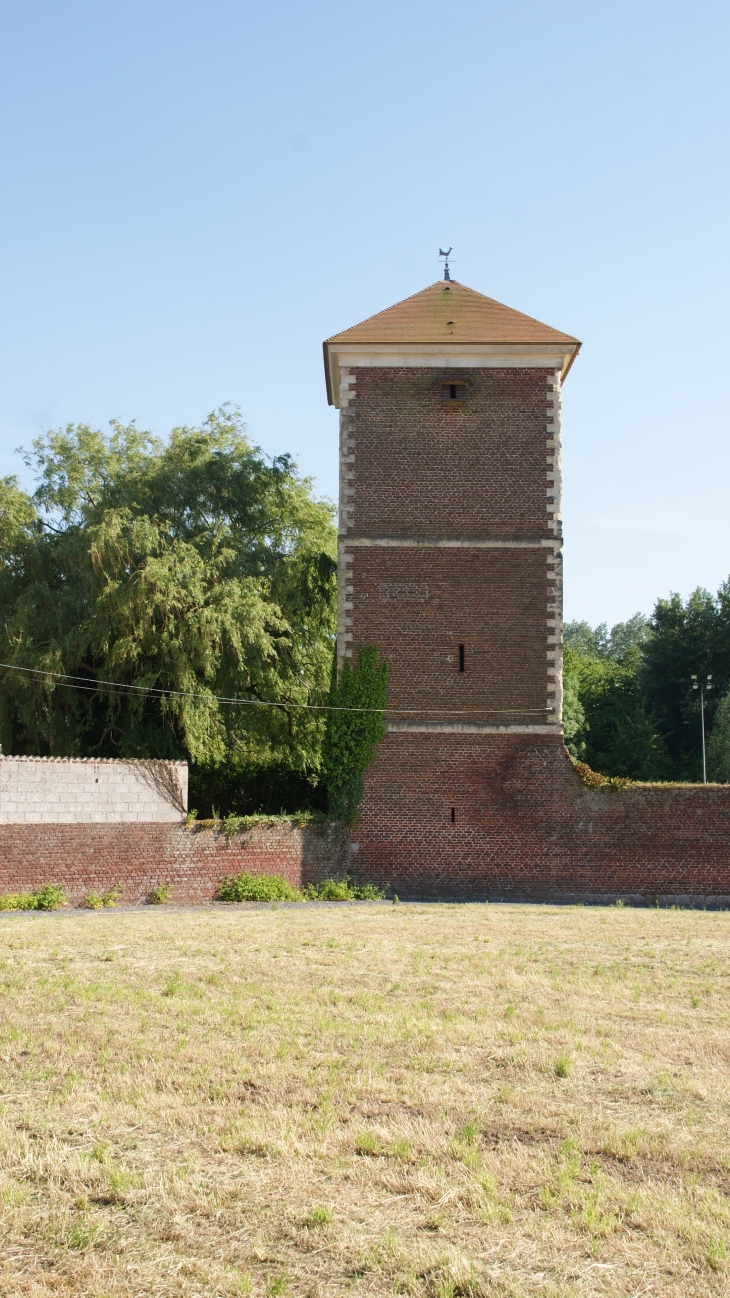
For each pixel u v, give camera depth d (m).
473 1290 5.98
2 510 33.56
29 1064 10.21
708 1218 6.84
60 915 23.22
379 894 28.52
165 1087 9.45
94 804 25.55
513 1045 11.09
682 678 71.31
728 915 25.22
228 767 33.38
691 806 28.88
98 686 31.41
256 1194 7.21
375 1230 6.71
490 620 29.67
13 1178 7.45
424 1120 8.63
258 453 36.53
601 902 28.61
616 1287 6.02
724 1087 9.62
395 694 29.42
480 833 28.91
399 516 30.11
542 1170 7.59
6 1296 5.89
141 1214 6.92
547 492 30.12
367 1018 12.20
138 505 33.50
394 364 30.67
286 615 34.31
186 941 18.73
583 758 73.00
